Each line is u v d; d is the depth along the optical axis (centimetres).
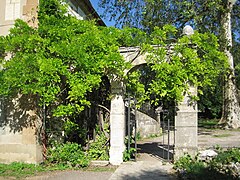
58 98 963
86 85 880
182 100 899
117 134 975
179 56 914
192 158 895
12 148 966
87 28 959
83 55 870
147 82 1112
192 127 921
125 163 952
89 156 993
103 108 1086
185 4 1708
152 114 1891
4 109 990
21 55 887
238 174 724
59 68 863
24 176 822
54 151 970
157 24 1842
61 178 796
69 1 1274
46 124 1012
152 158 1045
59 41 909
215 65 938
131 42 970
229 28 2155
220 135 1862
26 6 999
